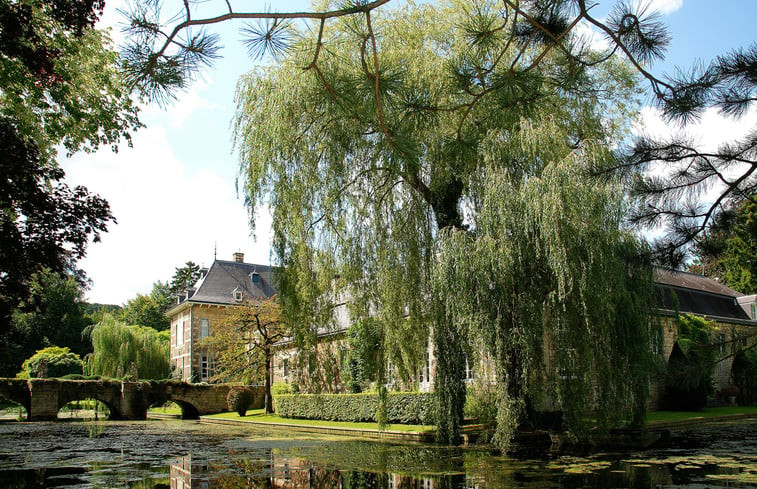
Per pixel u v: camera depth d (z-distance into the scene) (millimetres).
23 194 9820
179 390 31406
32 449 13727
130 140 14250
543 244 11797
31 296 10258
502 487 7656
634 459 10188
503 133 12391
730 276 30422
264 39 3490
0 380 28375
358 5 3564
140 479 8766
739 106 4578
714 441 13000
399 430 16141
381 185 14062
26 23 9070
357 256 13930
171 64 3625
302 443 14617
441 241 12578
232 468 9930
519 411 11922
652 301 13289
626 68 15195
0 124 9844
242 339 29188
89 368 36781
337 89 4297
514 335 11789
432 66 11875
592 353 11742
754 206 5117
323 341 14305
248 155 13656
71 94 12922
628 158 5258
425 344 13961
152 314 60031
